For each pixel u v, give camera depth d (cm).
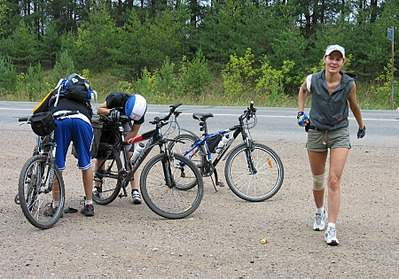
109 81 3919
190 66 3209
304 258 517
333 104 564
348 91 564
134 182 739
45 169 613
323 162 594
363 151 1106
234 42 3881
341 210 695
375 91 3209
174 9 4422
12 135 1296
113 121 691
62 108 637
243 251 536
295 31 3700
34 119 599
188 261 508
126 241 565
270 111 1897
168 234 591
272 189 758
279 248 546
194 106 2202
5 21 4806
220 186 829
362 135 609
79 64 4106
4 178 869
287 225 630
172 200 682
